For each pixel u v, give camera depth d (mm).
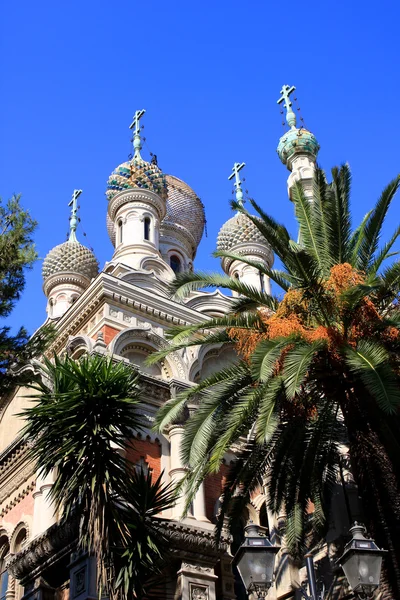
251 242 39656
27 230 19250
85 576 18047
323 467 17453
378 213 17359
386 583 15656
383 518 15891
